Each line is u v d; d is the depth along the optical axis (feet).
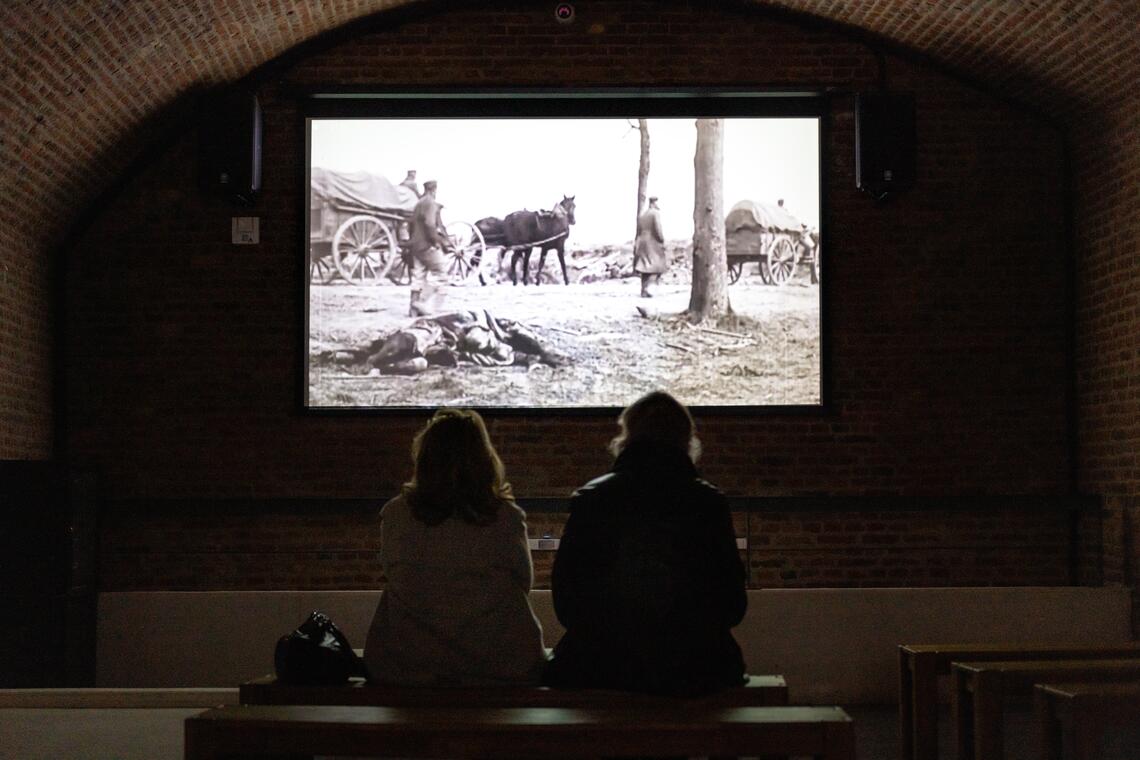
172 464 30.83
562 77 31.24
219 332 31.04
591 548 13.24
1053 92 29.94
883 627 26.91
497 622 13.91
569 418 30.94
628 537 13.14
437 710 11.96
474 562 13.87
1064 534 31.04
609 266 31.27
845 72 31.37
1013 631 27.09
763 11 31.30
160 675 27.02
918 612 27.02
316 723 11.40
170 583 30.68
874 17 30.12
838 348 31.22
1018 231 31.37
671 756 11.25
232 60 29.68
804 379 31.19
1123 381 28.76
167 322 31.04
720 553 13.17
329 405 31.07
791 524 30.99
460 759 11.37
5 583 26.43
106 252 31.09
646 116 31.45
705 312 31.24
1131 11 24.99
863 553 30.99
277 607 26.99
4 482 26.61
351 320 31.14
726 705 13.11
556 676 13.71
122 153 30.14
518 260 31.24
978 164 31.42
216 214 31.14
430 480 13.96
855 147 30.99
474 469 13.98
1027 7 26.86
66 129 27.27
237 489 30.86
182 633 27.04
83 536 28.17
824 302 31.22
